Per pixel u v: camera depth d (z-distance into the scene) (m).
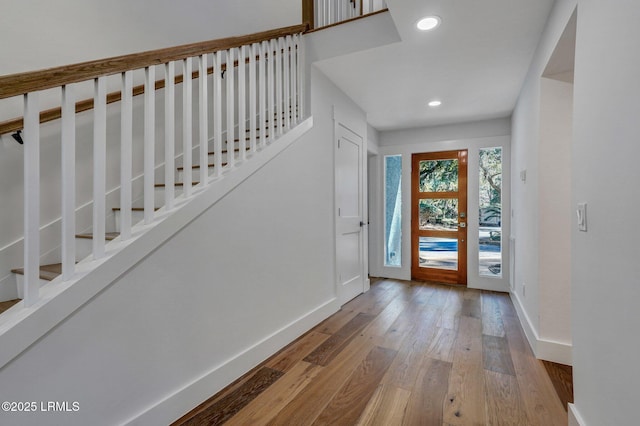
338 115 3.20
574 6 1.47
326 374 1.99
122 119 1.38
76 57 2.14
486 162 4.27
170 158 1.60
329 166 3.06
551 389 1.82
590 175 1.26
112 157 2.32
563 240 2.15
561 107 2.16
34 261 1.12
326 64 2.69
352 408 1.65
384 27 2.38
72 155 1.21
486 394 1.77
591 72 1.25
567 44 1.76
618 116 1.02
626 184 0.97
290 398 1.74
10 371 1.03
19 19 1.89
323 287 2.99
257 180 2.12
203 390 1.70
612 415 1.07
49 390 1.12
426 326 2.82
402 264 4.71
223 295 1.85
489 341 2.49
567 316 2.15
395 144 4.75
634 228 0.92
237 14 3.33
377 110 3.84
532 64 2.53
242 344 2.00
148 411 1.43
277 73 2.37
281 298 2.37
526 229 2.75
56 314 1.13
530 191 2.57
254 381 1.91
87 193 2.17
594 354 1.22
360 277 3.89
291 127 2.50
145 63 1.44
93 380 1.25
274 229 2.29
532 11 1.92
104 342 1.28
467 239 4.27
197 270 1.68
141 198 2.52
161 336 1.50
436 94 3.32
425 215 4.59
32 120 1.10
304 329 2.64
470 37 2.23
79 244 1.99
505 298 3.72
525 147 2.84
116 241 1.40
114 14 2.36
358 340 2.51
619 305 1.02
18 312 1.09
